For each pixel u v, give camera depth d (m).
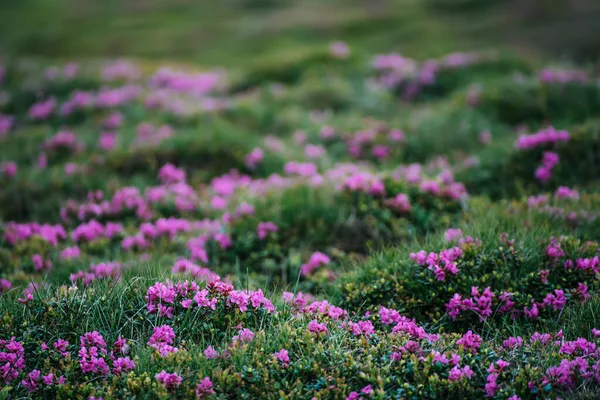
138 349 5.15
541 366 4.99
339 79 16.80
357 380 4.88
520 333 5.69
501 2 28.52
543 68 16.86
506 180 9.96
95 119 14.65
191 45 28.34
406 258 6.77
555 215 7.95
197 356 5.09
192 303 5.62
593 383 4.77
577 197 8.66
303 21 29.61
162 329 5.30
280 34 28.09
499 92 14.27
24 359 5.13
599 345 5.19
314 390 4.76
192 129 13.31
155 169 11.58
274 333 5.40
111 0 40.69
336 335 5.38
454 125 13.03
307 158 12.09
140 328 5.53
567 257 6.54
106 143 12.57
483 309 5.89
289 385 4.85
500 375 4.84
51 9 39.00
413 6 30.17
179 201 10.06
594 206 8.26
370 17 28.92
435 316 6.13
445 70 16.72
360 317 6.03
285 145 12.85
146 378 4.79
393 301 6.25
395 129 12.86
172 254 8.43
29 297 5.67
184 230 9.16
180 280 5.93
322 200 9.20
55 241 8.91
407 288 6.32
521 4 27.59
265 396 4.71
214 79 18.30
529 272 6.33
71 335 5.39
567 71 15.38
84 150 12.62
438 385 4.74
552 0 27.02
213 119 13.94
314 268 7.89
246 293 5.82
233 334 5.39
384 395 4.67
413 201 9.00
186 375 4.87
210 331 5.43
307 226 8.78
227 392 4.78
